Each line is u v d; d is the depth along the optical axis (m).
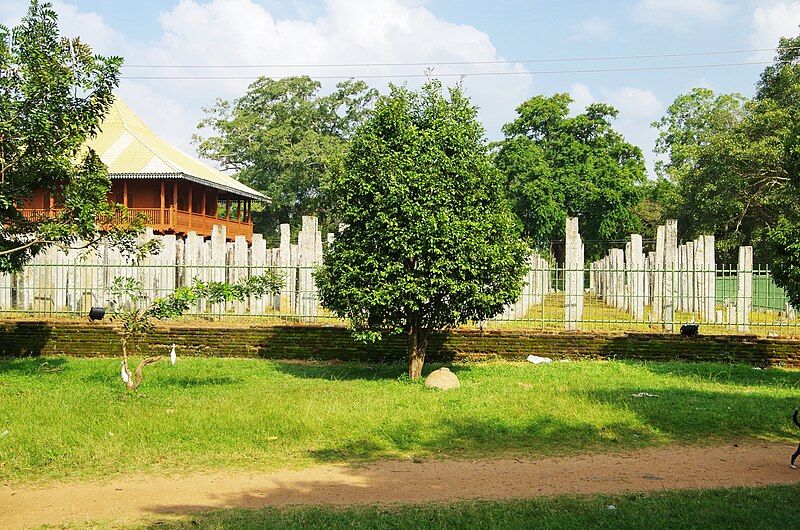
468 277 13.41
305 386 13.16
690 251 23.69
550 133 47.25
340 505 7.14
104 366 15.67
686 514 6.66
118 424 9.77
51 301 18.98
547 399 11.47
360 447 9.23
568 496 7.36
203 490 7.66
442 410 10.79
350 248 13.73
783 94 35.00
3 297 19.38
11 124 12.73
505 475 8.18
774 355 15.99
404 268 13.41
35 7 13.22
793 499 7.17
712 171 34.03
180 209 36.53
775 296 20.09
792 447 9.40
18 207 14.36
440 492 7.57
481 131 14.26
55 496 7.47
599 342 16.59
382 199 13.26
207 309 19.73
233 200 42.59
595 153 46.72
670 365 15.62
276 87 47.16
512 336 16.72
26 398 11.52
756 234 34.03
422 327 14.28
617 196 44.94
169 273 19.47
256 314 18.73
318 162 43.62
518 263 14.19
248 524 6.48
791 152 14.34
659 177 52.97
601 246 47.47
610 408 10.89
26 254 14.53
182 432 9.55
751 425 10.23
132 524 6.61
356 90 48.22
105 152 34.88
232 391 12.48
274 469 8.38
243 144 45.78
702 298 19.94
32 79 12.81
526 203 44.75
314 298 18.28
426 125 14.23
